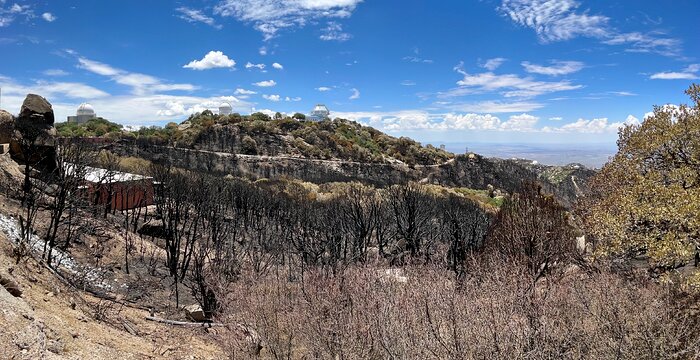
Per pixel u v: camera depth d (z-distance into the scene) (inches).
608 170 860.0
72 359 332.5
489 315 314.3
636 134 751.7
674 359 337.4
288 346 421.4
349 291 434.0
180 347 496.4
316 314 408.5
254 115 5580.7
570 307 381.4
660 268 572.7
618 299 377.4
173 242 942.4
